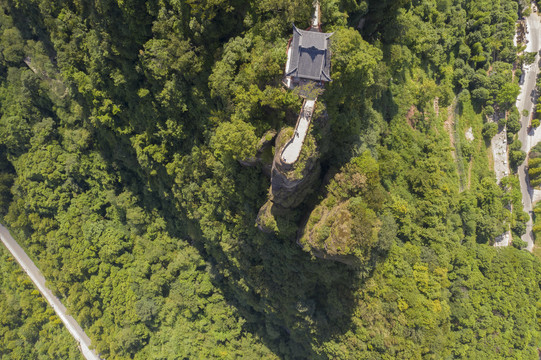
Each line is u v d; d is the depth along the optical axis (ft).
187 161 203.21
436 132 219.41
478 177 240.53
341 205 161.17
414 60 214.69
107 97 216.54
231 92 151.12
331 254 158.81
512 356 224.33
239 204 191.21
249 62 144.77
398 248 191.11
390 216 183.83
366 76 139.74
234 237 205.67
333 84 132.77
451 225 216.54
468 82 242.78
